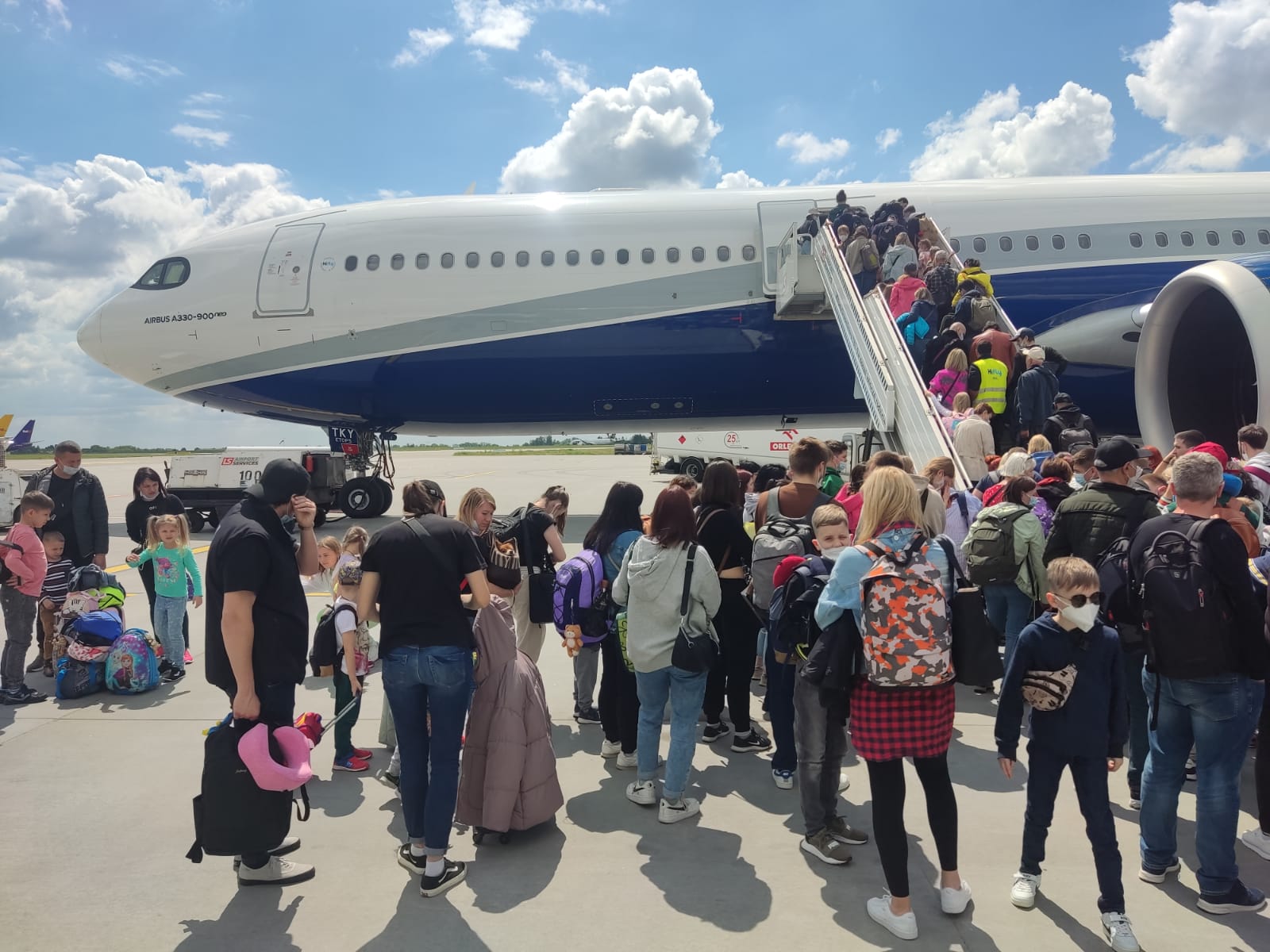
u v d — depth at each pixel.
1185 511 3.13
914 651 2.79
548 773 3.71
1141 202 12.12
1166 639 2.95
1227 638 2.90
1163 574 2.96
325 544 4.94
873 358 8.49
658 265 12.20
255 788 3.12
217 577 3.25
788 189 12.73
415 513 3.56
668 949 2.79
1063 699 2.86
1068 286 11.78
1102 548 4.10
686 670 3.61
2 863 3.41
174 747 4.72
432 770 3.26
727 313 12.23
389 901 3.14
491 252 12.27
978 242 11.88
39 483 6.34
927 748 2.90
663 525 3.74
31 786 4.17
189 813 3.87
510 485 26.03
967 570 5.04
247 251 12.86
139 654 5.71
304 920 3.00
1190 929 2.89
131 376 13.57
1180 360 8.23
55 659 5.91
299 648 3.35
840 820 3.57
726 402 13.14
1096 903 3.07
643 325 12.23
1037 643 2.97
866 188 12.38
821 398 13.09
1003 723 3.07
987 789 4.10
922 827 3.74
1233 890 2.98
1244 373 8.26
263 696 3.25
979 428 6.85
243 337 12.70
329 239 12.59
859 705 2.96
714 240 12.28
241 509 3.29
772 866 3.40
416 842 3.29
